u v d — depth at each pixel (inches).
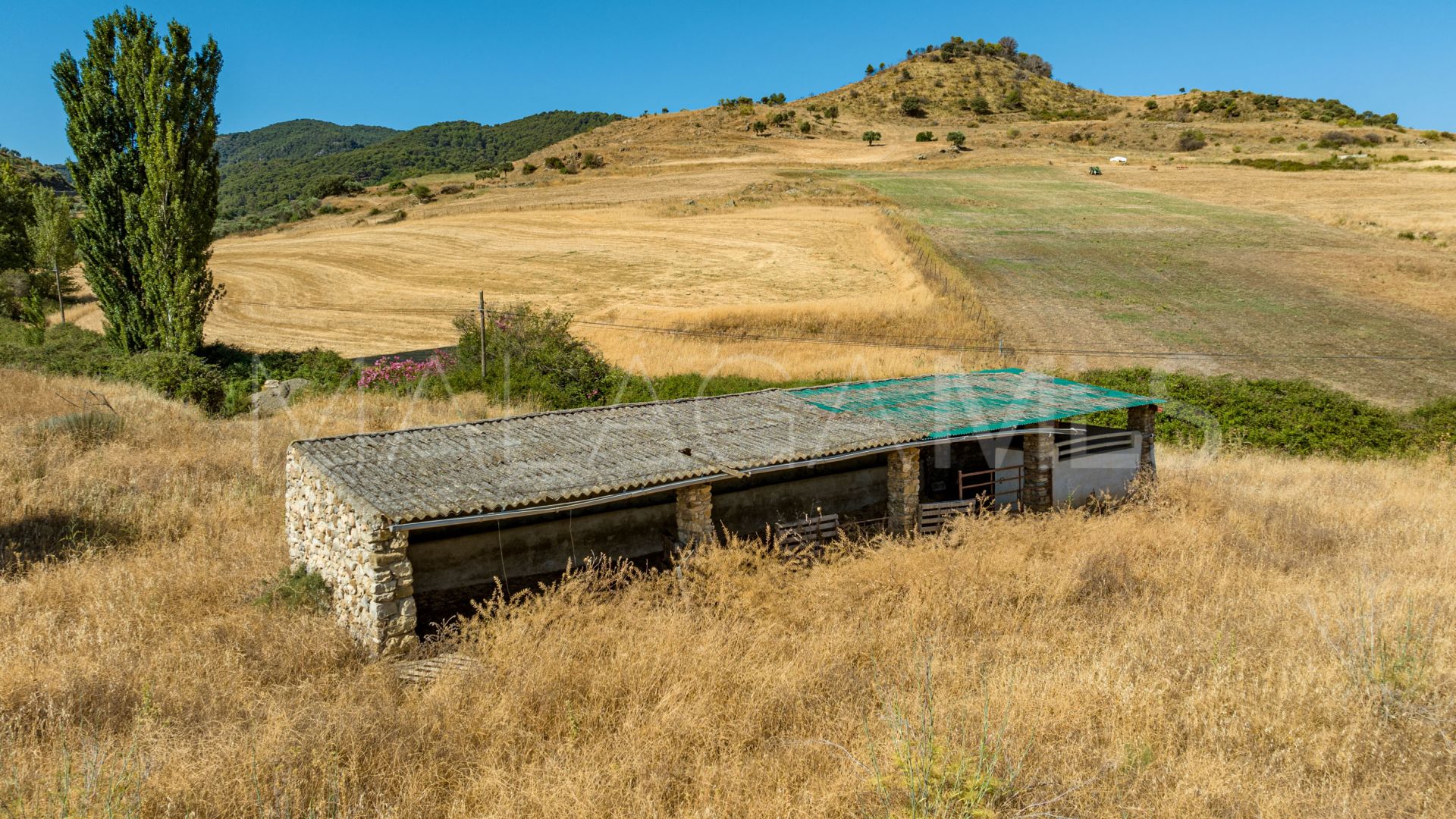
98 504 486.3
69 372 992.2
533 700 271.0
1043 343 1314.0
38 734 247.6
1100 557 406.6
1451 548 456.4
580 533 462.3
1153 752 237.9
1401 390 1052.5
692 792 225.8
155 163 1101.7
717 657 291.1
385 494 339.3
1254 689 270.2
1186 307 1521.9
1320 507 566.9
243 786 214.5
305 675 301.4
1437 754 228.4
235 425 765.3
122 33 1120.8
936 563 387.9
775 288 1790.1
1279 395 933.8
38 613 340.5
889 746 233.0
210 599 375.6
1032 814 198.8
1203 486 585.6
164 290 1125.7
